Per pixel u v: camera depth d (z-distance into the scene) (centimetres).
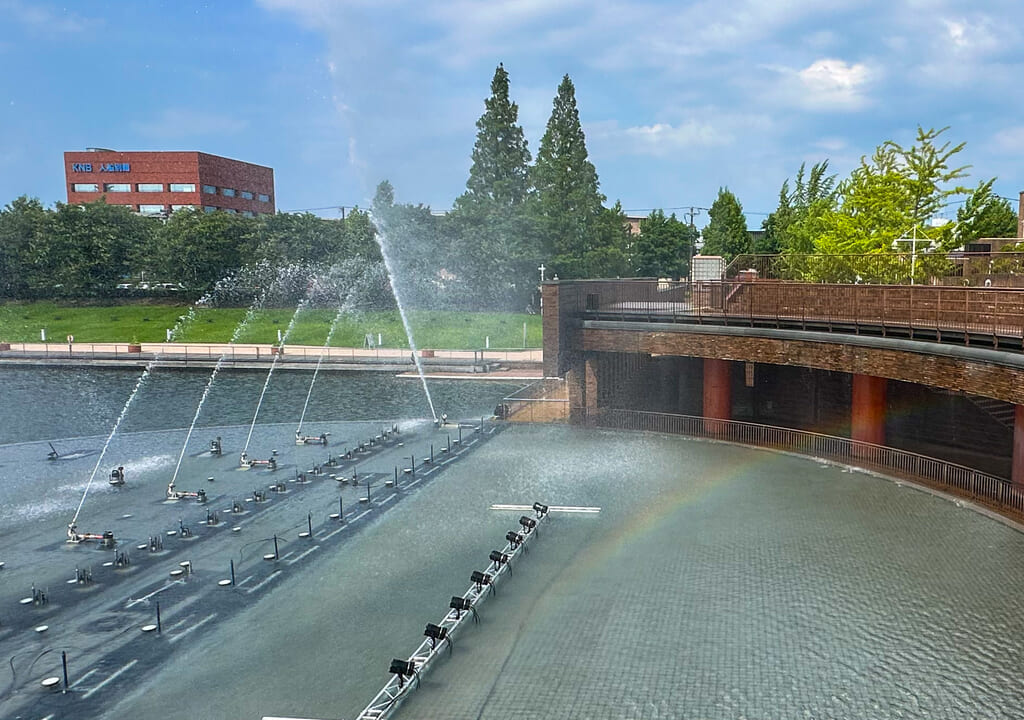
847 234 4884
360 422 4062
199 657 1630
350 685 1503
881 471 2838
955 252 4541
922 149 4541
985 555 2031
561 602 1842
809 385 4184
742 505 2519
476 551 2195
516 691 1461
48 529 2461
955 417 3434
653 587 1911
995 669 1480
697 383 4666
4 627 1784
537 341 7325
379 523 2453
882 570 1955
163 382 5622
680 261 9781
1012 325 2580
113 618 1820
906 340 2578
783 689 1438
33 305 9225
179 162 11738
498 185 8781
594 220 8631
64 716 1423
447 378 5638
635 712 1383
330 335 7650
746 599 1820
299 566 2114
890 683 1445
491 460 3198
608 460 3147
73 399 4969
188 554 2223
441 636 1612
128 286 9519
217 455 3397
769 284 3325
